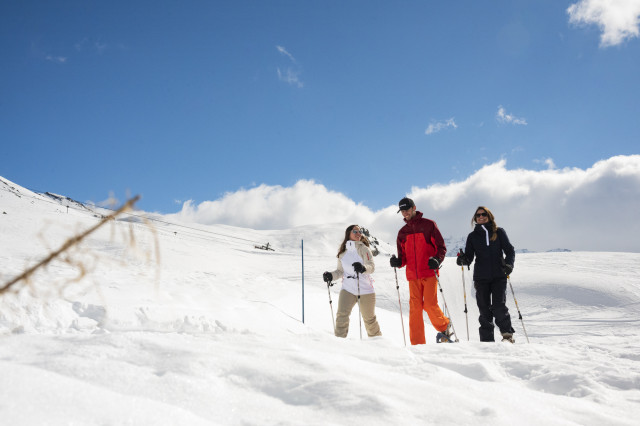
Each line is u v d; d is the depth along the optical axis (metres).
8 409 1.13
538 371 2.69
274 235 121.19
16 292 1.00
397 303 13.35
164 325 4.22
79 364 1.75
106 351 2.01
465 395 1.99
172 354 2.04
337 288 15.00
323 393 1.78
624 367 2.92
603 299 13.01
